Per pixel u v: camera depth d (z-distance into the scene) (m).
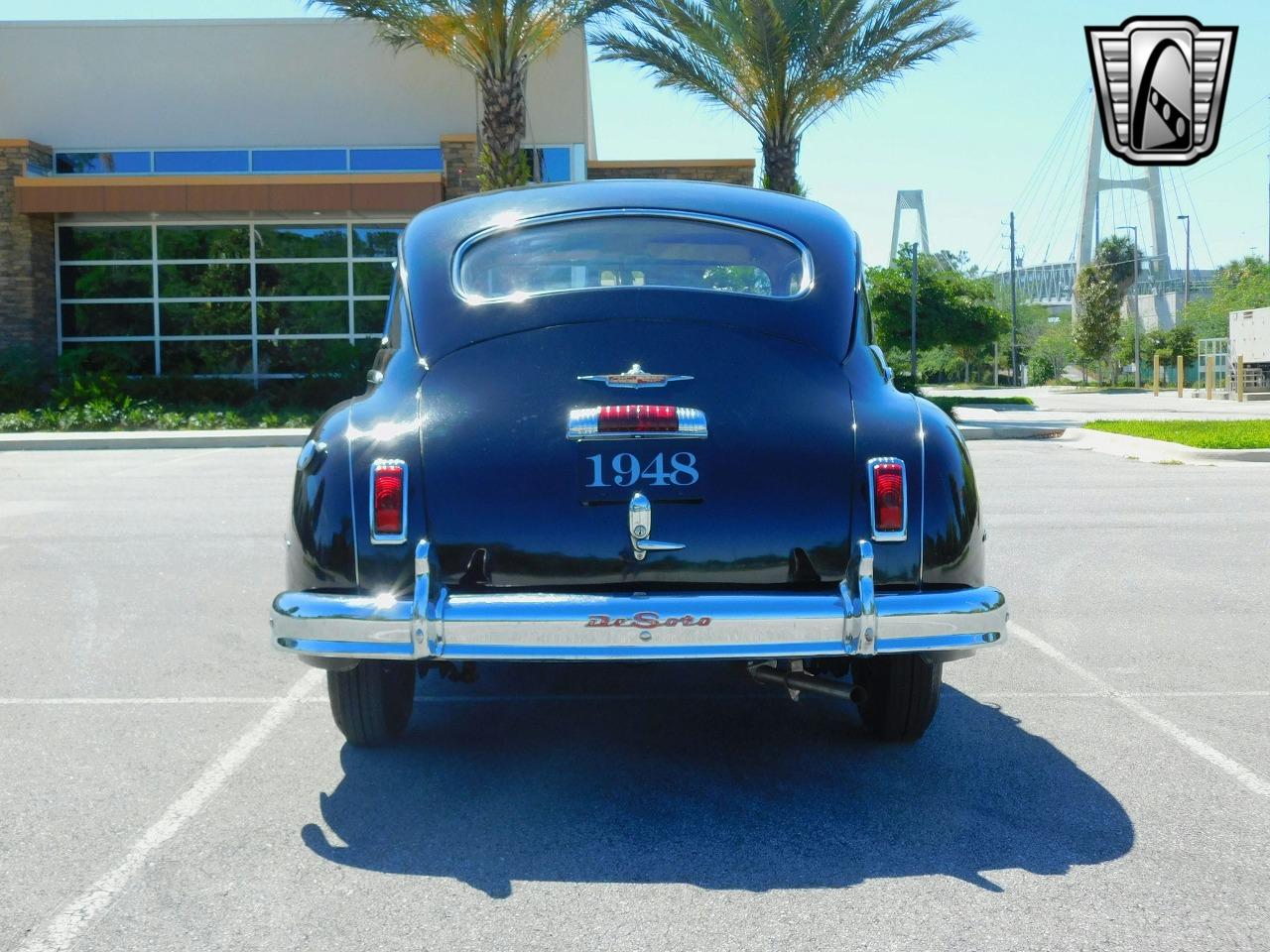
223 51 23.38
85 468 14.02
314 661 3.63
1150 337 70.94
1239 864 3.20
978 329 51.81
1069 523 9.31
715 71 21.17
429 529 3.49
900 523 3.52
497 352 3.73
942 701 4.79
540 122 23.47
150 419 19.53
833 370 3.75
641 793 3.76
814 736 4.36
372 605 3.39
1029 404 32.34
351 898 3.01
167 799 3.71
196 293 23.38
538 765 4.04
